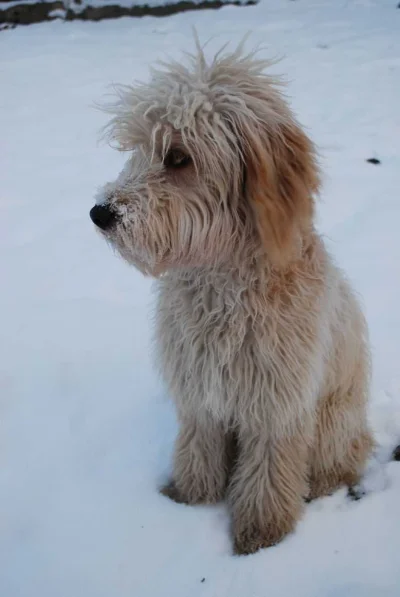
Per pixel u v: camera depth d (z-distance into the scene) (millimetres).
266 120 999
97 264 1743
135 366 1434
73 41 3777
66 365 1433
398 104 2709
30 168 2277
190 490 1199
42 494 1216
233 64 1014
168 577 1107
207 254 1015
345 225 1861
